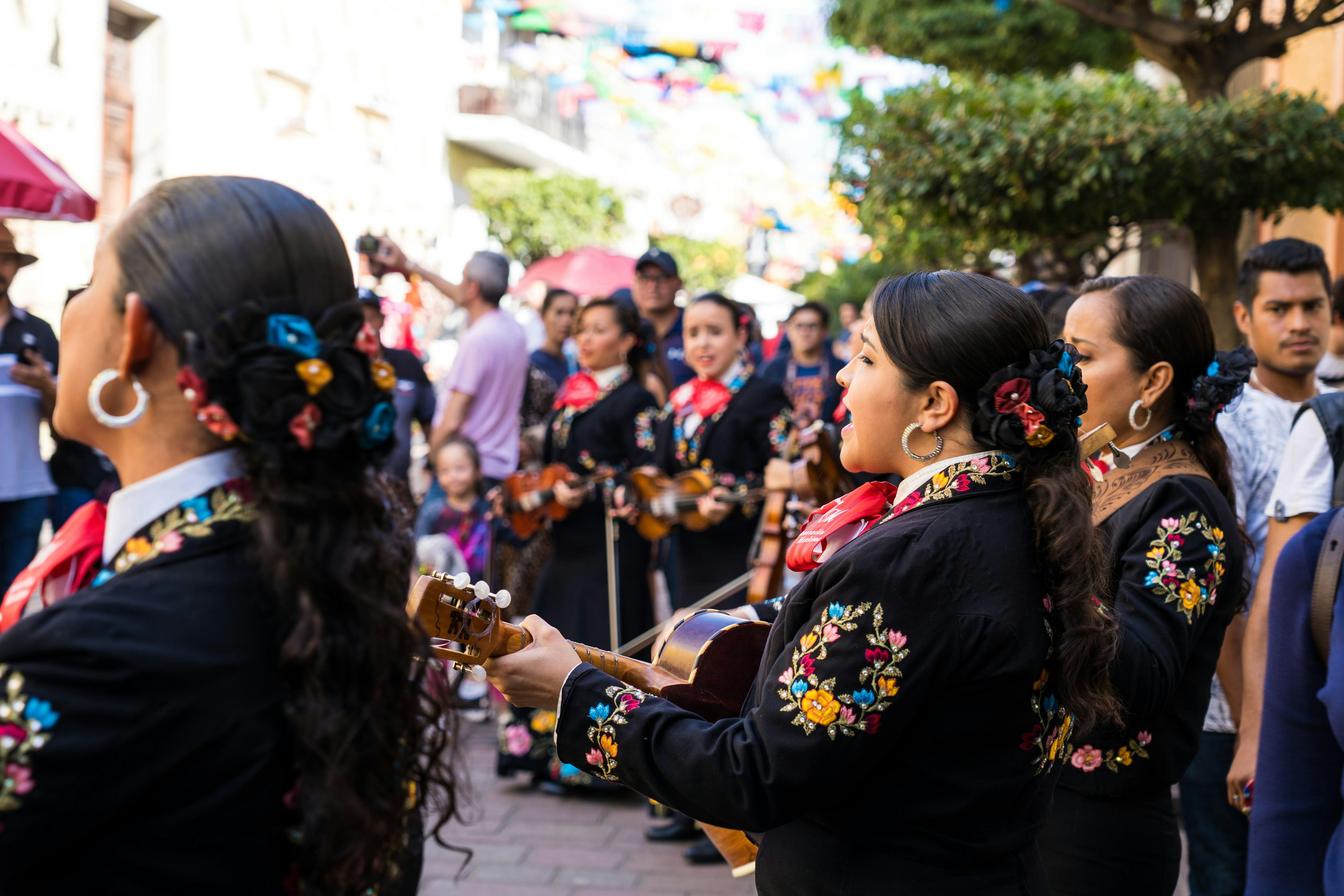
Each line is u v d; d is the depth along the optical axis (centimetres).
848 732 132
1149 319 199
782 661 139
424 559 533
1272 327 300
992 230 572
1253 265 304
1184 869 360
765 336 1424
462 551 556
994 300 145
